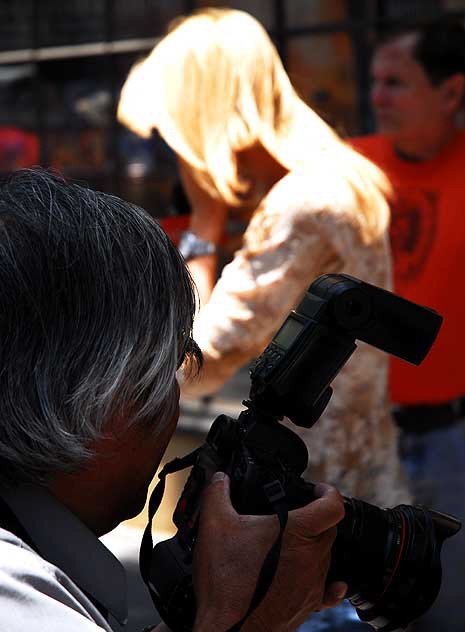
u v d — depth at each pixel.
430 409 4.33
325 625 3.14
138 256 1.73
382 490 3.32
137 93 3.49
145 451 1.81
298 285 3.24
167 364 1.76
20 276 1.64
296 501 1.89
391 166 4.57
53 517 1.73
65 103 8.73
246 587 1.78
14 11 8.88
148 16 8.36
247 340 3.25
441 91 4.53
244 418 2.01
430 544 2.03
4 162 8.91
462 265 4.38
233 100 3.36
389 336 2.04
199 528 1.85
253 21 3.46
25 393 1.63
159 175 8.29
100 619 1.66
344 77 7.56
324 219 3.19
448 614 3.98
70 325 1.65
